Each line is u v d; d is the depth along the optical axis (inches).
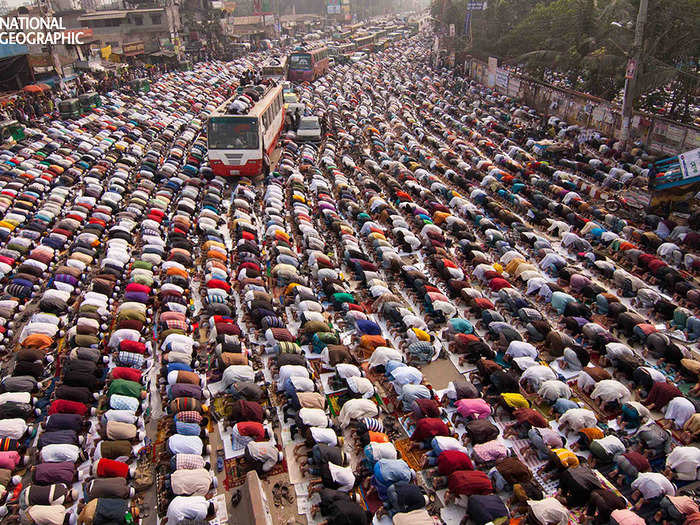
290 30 4658.0
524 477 406.0
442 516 394.9
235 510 391.5
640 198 903.1
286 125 1460.4
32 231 761.0
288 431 464.8
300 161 1166.3
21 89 1654.8
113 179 951.0
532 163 1125.1
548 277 732.0
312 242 727.7
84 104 1493.6
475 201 953.5
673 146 1077.8
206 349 554.3
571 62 1496.1
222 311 577.6
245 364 501.7
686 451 432.8
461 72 2353.6
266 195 910.4
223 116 989.8
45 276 681.6
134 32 2694.4
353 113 1681.8
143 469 419.2
